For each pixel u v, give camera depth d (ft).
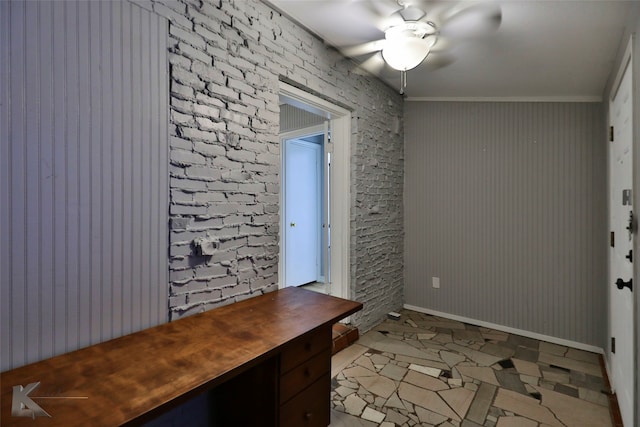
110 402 3.00
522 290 10.00
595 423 5.90
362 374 7.55
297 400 5.05
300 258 14.70
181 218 5.23
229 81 5.86
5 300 3.66
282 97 7.67
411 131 11.96
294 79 7.23
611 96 7.29
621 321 6.29
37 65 3.82
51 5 3.91
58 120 3.98
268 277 6.71
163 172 4.99
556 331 9.47
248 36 6.18
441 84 9.77
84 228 4.21
